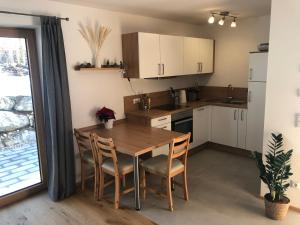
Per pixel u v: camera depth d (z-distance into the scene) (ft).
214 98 17.51
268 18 14.23
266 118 9.35
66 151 10.42
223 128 15.47
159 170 9.43
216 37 16.71
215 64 17.11
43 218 9.11
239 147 14.89
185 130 14.67
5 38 9.68
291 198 9.19
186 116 14.64
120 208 9.61
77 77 11.14
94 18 11.41
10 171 10.97
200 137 15.66
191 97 16.87
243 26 15.37
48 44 9.58
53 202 10.18
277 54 8.72
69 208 9.73
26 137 10.79
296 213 8.99
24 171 11.18
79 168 11.72
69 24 10.59
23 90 10.36
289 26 8.33
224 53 16.53
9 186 10.66
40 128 10.76
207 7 11.90
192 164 13.66
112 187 11.27
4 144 10.54
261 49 13.14
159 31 14.58
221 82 17.01
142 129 11.50
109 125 11.65
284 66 8.64
